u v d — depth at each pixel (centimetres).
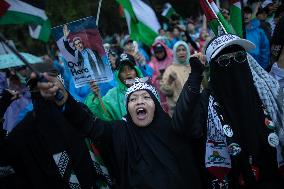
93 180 278
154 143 273
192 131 271
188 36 750
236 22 410
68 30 321
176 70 571
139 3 729
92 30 320
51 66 260
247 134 275
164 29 1090
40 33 319
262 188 279
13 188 288
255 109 278
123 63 420
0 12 298
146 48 958
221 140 277
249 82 277
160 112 282
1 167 286
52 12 1425
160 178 265
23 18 306
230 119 279
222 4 521
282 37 313
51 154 265
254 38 583
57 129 266
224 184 280
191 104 265
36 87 265
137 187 267
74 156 267
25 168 276
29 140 268
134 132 279
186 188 267
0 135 294
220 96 282
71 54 325
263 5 811
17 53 229
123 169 275
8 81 553
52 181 267
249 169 277
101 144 285
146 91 280
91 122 276
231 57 275
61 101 264
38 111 267
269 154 279
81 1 1580
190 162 273
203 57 308
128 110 281
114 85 479
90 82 328
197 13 2264
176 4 2216
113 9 1748
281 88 295
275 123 282
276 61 323
